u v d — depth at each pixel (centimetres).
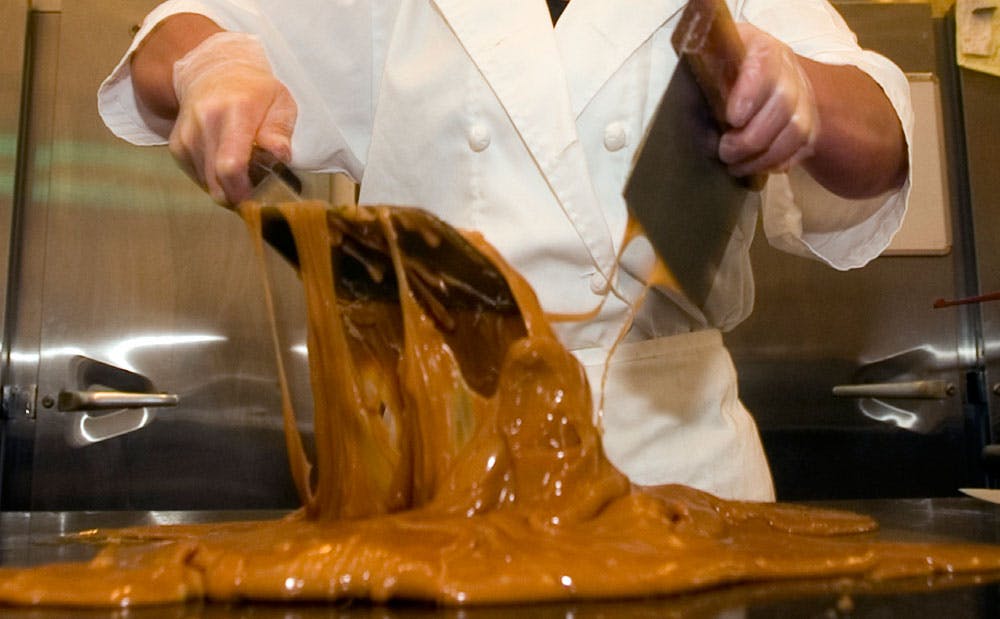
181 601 74
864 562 84
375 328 110
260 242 103
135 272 217
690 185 98
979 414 222
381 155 141
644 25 133
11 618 69
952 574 84
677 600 73
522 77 131
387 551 78
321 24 148
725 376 137
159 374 215
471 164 135
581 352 130
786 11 135
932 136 225
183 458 214
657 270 98
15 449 212
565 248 129
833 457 219
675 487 115
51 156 219
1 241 212
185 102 123
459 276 101
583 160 128
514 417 95
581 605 72
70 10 221
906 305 223
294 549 80
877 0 246
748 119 98
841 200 137
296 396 216
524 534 85
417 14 142
